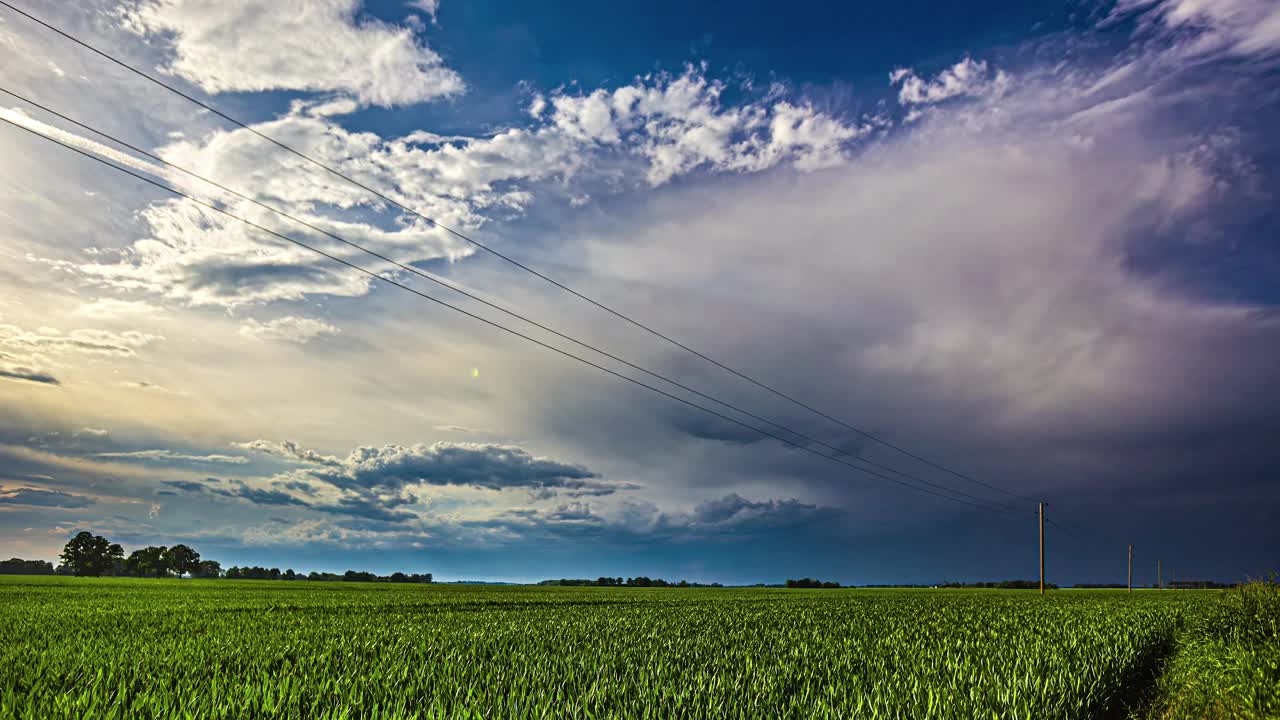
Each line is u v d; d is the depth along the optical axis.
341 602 35.41
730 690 8.91
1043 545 68.81
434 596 46.22
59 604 30.16
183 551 153.62
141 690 8.84
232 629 17.83
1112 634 17.06
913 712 7.55
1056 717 7.90
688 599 48.19
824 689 9.05
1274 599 16.31
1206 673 11.74
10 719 7.04
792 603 41.06
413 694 8.34
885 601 45.09
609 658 12.02
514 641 15.33
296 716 7.19
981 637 17.52
